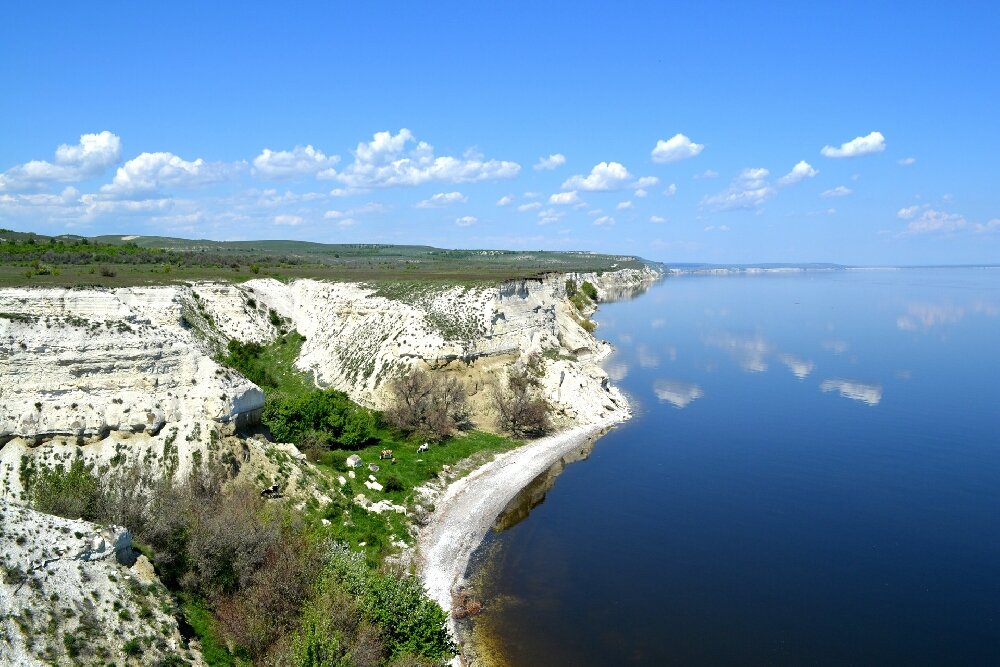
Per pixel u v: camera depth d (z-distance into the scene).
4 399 32.12
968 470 48.28
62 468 31.59
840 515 40.69
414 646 23.50
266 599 23.23
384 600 24.45
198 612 22.97
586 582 32.47
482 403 58.12
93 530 21.73
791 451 52.81
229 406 35.00
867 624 29.12
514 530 38.28
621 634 28.11
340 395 52.31
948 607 30.52
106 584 20.86
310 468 37.88
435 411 51.47
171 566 24.17
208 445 33.31
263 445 36.44
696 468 49.06
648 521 39.75
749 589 31.98
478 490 43.47
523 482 45.47
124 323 35.91
